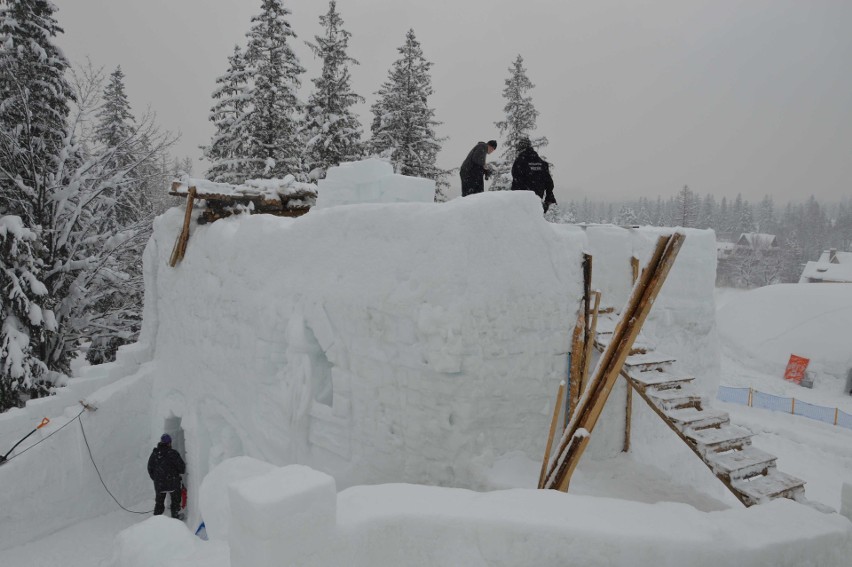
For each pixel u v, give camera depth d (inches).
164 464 345.4
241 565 111.7
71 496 380.5
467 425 195.2
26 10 608.7
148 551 163.5
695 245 307.0
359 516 124.4
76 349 650.8
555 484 181.6
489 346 198.4
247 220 297.3
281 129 915.4
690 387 201.2
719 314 1270.9
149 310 433.7
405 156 1045.2
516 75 1061.8
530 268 210.2
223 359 319.0
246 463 207.5
